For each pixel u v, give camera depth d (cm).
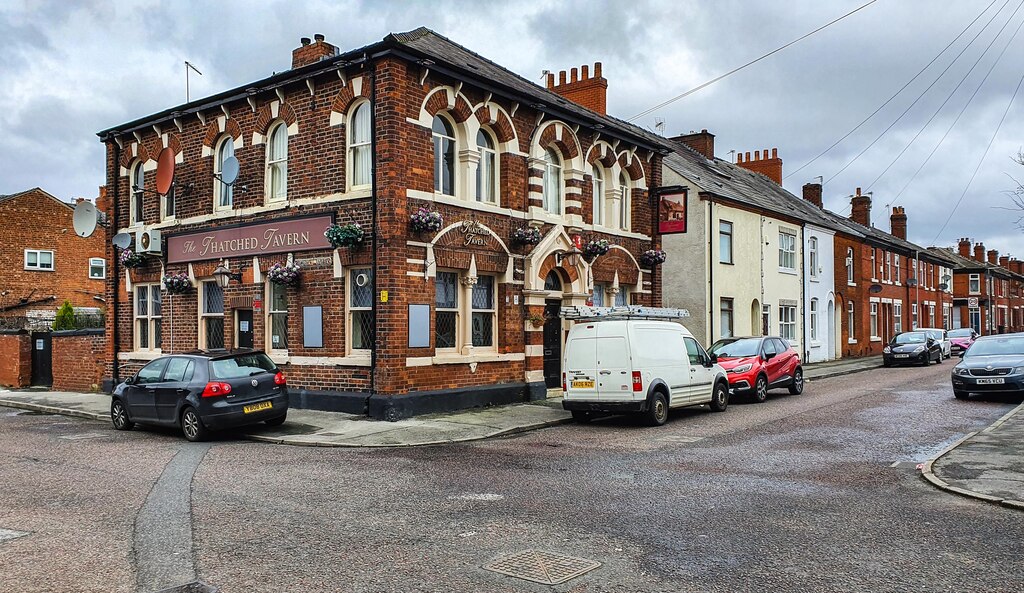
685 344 1580
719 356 1919
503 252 1725
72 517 763
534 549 639
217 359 1323
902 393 1973
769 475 949
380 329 1495
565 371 1495
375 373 1504
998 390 1738
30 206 3703
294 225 1661
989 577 562
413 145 1538
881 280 4147
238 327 1795
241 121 1792
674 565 594
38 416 1706
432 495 851
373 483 920
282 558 619
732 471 976
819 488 872
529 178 1800
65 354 2216
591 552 629
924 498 820
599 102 2536
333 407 1571
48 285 3731
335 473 989
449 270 1639
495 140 1744
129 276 2062
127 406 1432
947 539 661
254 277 1739
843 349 3675
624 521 728
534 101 1781
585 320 1573
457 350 1652
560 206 1917
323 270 1609
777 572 576
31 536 693
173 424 1330
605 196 2072
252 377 1333
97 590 548
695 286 2594
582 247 1912
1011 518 733
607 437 1300
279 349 1727
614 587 546
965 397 1814
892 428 1352
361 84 1559
